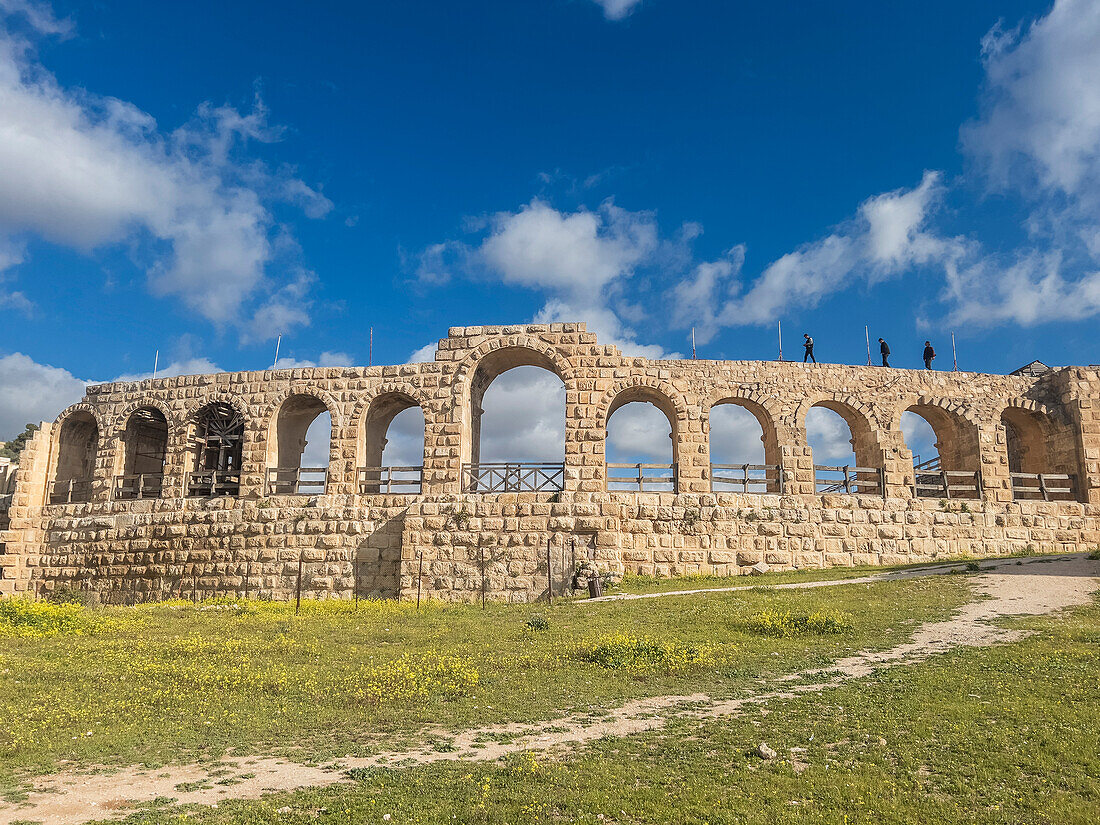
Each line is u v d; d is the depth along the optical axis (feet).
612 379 116.57
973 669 51.11
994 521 115.14
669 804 30.22
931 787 31.68
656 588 100.89
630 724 42.88
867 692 46.75
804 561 110.01
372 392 120.37
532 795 31.42
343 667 58.85
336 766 36.52
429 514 110.22
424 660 60.23
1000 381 125.08
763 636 67.26
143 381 128.98
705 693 49.52
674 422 119.03
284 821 29.14
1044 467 127.54
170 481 122.62
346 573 111.96
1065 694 43.32
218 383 125.49
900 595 83.56
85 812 30.42
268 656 63.00
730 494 111.96
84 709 46.37
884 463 118.21
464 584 107.14
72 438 135.44
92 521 122.11
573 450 113.29
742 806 29.78
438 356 119.65
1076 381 122.62
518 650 64.64
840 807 29.66
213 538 116.67
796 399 119.85
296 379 122.83
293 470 119.24
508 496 110.32
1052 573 90.48
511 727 43.04
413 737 41.39
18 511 125.29
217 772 35.88
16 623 74.84
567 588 105.29
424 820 29.01
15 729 42.16
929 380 123.44
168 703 48.37
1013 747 35.47
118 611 94.89
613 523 109.29
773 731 39.81
